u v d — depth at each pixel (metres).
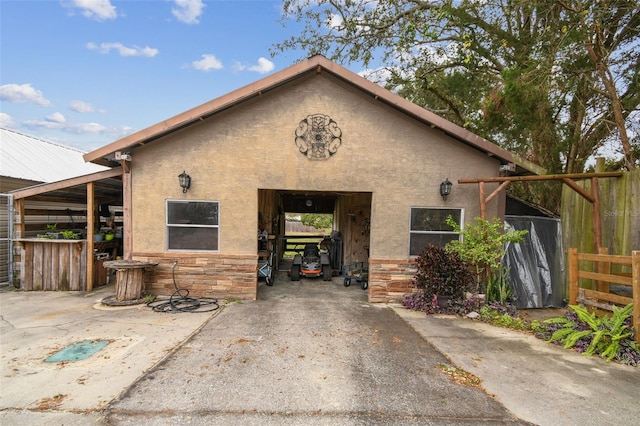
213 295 6.81
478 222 6.32
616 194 6.14
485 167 6.96
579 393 3.30
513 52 8.77
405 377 3.59
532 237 7.05
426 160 6.91
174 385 3.30
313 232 20.81
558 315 6.34
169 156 6.68
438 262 6.31
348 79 6.38
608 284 5.53
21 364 3.73
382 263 6.87
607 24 6.62
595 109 7.42
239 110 6.71
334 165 6.84
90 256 7.27
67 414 2.79
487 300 6.27
